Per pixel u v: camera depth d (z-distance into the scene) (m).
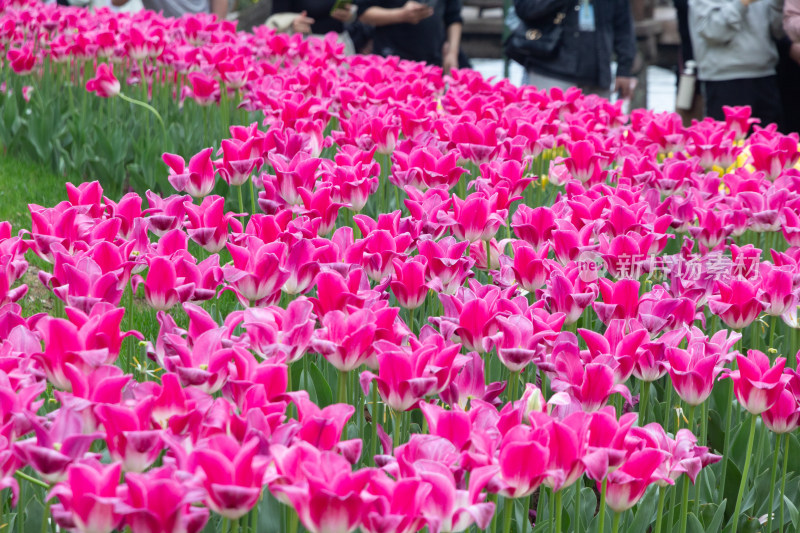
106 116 9.55
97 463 2.19
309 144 5.43
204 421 2.38
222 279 3.33
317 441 2.28
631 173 5.78
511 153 5.85
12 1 10.93
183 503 1.99
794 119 12.81
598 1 11.64
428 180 5.09
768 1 11.70
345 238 3.82
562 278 3.47
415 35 13.49
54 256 3.38
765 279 3.79
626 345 3.08
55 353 2.57
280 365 2.48
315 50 10.50
